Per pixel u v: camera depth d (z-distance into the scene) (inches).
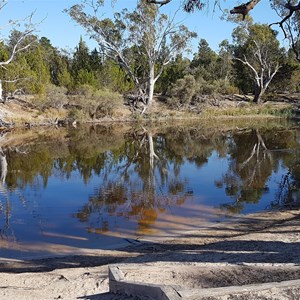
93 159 905.5
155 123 1754.4
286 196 557.6
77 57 2304.4
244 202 532.7
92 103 1793.8
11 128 1557.6
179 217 472.1
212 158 894.4
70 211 504.7
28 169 791.1
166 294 160.2
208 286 216.4
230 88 2305.6
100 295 212.5
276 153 933.2
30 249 376.8
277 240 347.3
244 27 2228.1
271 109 2032.5
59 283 264.2
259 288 165.5
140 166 815.1
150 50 1957.4
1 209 517.7
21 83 1702.8
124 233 418.0
